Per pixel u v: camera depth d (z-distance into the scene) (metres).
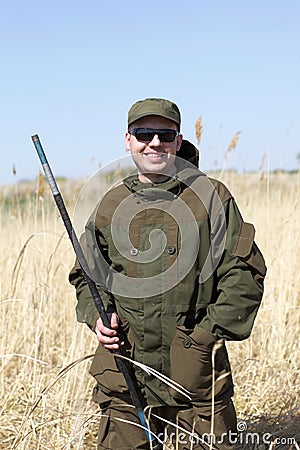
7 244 6.71
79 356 5.06
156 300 3.02
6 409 4.68
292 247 6.55
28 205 6.91
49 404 4.59
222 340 2.96
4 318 5.79
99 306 3.06
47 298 5.97
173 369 3.04
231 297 3.00
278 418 4.38
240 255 3.00
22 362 5.57
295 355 5.48
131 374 3.11
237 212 3.10
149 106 3.03
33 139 3.12
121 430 3.19
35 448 3.97
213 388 2.95
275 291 6.45
